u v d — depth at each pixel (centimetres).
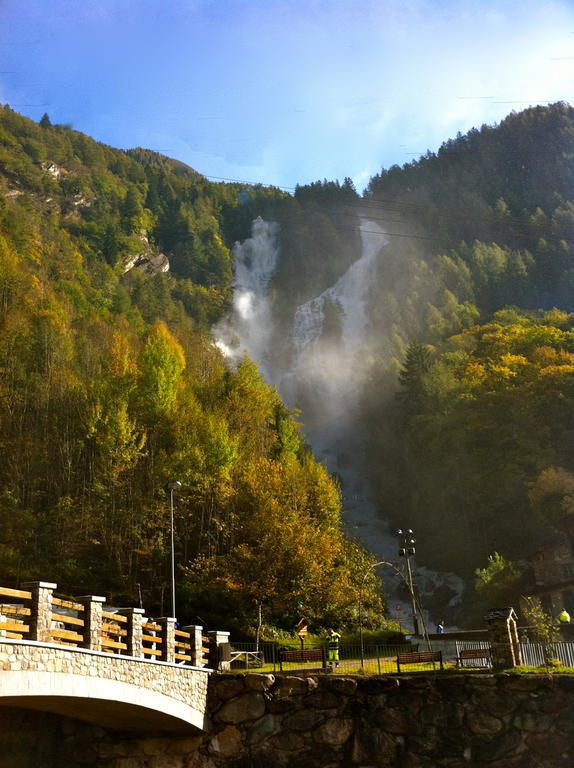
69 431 6175
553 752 2352
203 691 2544
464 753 2412
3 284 8400
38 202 18188
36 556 5222
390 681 2533
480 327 14050
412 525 10469
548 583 6125
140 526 5375
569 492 7388
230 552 5141
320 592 4922
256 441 7000
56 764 2416
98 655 1994
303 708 2534
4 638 1666
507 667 2572
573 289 16212
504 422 9950
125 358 6688
